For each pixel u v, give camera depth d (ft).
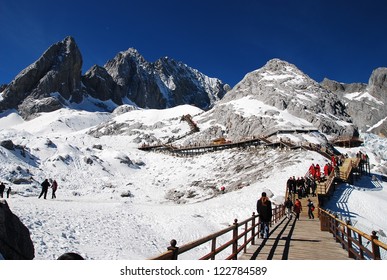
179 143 287.89
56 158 195.83
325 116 310.86
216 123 318.45
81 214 73.05
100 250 47.83
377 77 586.86
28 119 595.06
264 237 50.34
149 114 426.10
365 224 83.35
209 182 167.53
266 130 253.03
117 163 224.12
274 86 359.87
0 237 24.03
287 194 98.99
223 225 78.13
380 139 307.99
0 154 165.89
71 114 569.64
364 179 143.95
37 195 128.06
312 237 53.52
